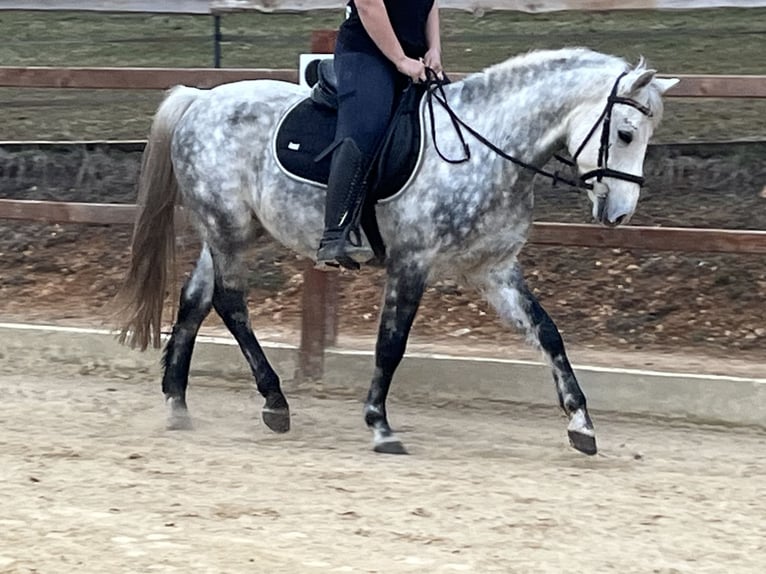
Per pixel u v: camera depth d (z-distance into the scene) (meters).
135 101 11.20
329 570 4.38
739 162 8.98
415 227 6.04
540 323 6.14
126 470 5.64
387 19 5.91
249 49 11.37
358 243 6.16
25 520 4.87
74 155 9.84
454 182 5.97
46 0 10.12
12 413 6.84
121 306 6.76
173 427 6.62
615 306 8.34
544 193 9.16
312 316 7.50
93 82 7.85
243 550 4.55
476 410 7.21
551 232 7.20
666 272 8.55
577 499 5.36
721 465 6.07
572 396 6.11
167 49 11.48
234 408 7.18
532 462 6.04
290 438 6.49
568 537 4.84
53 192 9.76
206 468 5.73
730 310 8.18
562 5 8.95
